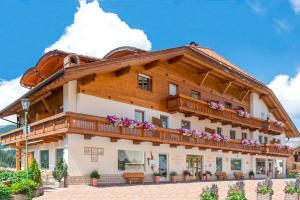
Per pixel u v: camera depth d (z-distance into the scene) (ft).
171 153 88.28
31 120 92.48
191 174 94.27
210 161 101.71
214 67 96.48
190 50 87.61
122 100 77.20
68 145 66.13
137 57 74.54
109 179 72.08
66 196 50.83
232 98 114.42
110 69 69.62
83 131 65.31
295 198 41.39
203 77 98.84
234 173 111.96
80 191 57.72
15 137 87.10
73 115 64.34
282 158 148.46
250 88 117.70
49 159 75.56
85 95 70.44
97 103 72.28
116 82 76.54
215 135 98.32
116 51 86.43
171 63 88.94
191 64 93.45
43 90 71.77
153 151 83.15
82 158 67.82
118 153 74.95
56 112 74.54
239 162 117.29
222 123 108.37
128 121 73.05
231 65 122.11
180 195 54.13
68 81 65.72
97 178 68.33
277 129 132.46
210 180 96.58
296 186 41.55
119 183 73.56
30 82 95.96
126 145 76.59
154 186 69.56
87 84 70.90
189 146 92.38
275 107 136.15
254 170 124.67
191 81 96.58
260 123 122.72
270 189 37.93
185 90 94.07
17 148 88.79
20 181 48.60
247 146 114.83
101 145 71.41
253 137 123.85
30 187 46.91
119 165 74.84
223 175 104.32
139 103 80.94
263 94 128.88
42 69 86.12
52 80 66.54
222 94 108.88
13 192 43.50
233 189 32.60
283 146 138.10
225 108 101.24
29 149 87.71
